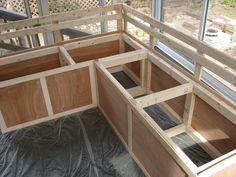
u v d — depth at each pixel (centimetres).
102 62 256
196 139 233
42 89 245
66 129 256
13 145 239
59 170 213
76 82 257
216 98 202
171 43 250
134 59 274
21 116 251
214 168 145
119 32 335
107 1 403
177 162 154
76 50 312
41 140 244
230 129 195
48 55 301
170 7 381
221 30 314
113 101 233
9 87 229
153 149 181
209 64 207
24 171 213
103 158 223
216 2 301
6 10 396
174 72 240
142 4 418
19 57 285
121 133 236
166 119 264
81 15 312
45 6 360
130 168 214
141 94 302
